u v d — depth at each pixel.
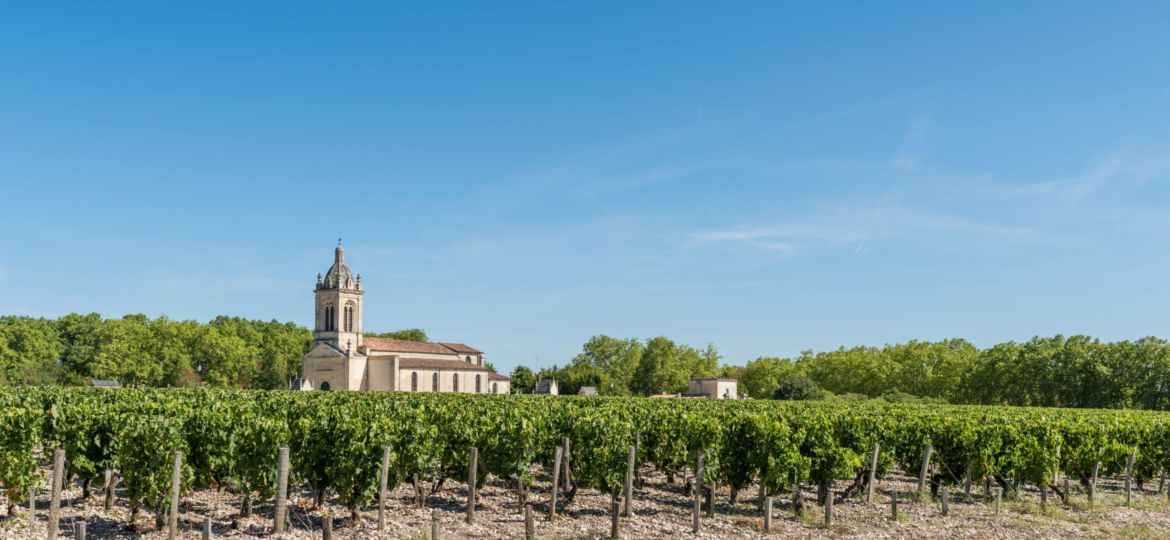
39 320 141.12
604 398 62.19
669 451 27.61
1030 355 104.31
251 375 139.00
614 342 158.25
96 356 125.62
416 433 22.22
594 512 23.30
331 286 117.38
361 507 22.59
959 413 42.19
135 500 19.38
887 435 28.27
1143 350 96.25
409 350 124.44
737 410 36.84
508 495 26.05
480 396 64.69
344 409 24.70
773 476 23.98
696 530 20.75
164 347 129.62
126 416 20.88
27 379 112.88
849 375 128.88
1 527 18.83
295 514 21.52
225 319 185.12
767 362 146.38
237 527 19.89
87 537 18.53
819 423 25.77
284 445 20.75
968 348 136.00
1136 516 24.97
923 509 24.97
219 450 20.48
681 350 159.38
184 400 34.84
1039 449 27.34
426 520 21.39
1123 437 31.47
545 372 155.75
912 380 120.56
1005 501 27.28
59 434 21.95
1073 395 99.94
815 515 23.06
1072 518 24.06
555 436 26.69
